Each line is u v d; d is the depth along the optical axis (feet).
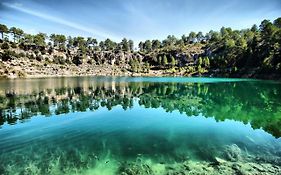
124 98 143.54
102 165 46.57
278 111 100.17
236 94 158.71
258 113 96.43
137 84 257.96
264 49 383.45
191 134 67.51
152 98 143.74
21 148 56.24
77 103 122.93
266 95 151.02
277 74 302.86
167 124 79.66
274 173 41.09
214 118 88.33
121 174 42.73
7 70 422.00
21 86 214.48
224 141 60.08
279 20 477.77
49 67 556.51
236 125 77.15
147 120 85.46
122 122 82.38
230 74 414.21
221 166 44.60
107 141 61.41
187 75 526.98
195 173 42.09
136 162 47.85
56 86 219.00
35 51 615.16
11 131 70.79
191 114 96.48
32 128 74.13
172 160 48.55
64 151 54.24
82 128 74.38
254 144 57.21
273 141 59.41
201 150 53.93
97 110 104.63
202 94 161.89
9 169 44.70
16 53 548.72
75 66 641.81
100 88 206.18
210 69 508.12
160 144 58.90
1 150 54.85
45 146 57.67
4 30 573.33
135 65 646.33
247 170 42.47
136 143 59.93
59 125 78.02
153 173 42.75
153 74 583.58
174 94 163.02
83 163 47.55
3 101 126.72
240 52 463.01
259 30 605.73
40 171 43.91
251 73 363.56
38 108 108.17
